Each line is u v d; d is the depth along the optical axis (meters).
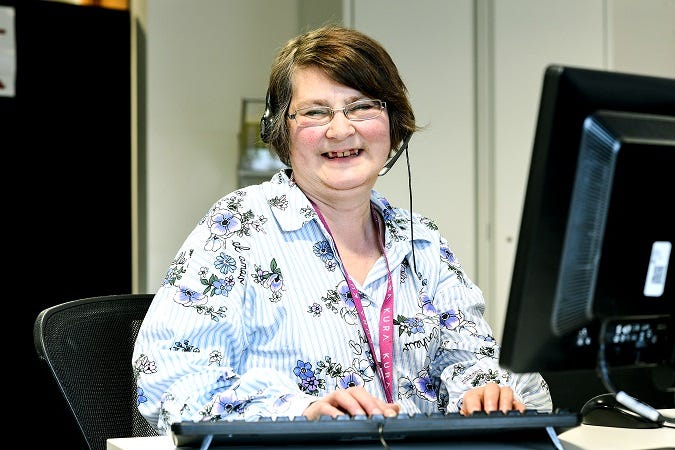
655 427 1.45
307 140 1.66
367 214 1.76
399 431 1.12
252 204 1.67
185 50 3.81
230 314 1.53
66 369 1.58
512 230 3.84
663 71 4.64
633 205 1.03
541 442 1.23
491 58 3.81
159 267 3.77
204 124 3.85
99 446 1.57
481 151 3.83
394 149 1.80
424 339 1.68
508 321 1.02
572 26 3.97
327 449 1.17
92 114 3.51
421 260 1.78
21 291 3.39
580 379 2.00
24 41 3.39
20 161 3.39
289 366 1.56
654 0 4.61
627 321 1.06
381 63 1.70
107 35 3.53
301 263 1.63
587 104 0.99
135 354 1.47
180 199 3.81
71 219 3.47
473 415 1.15
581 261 1.02
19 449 3.33
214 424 1.09
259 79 3.94
